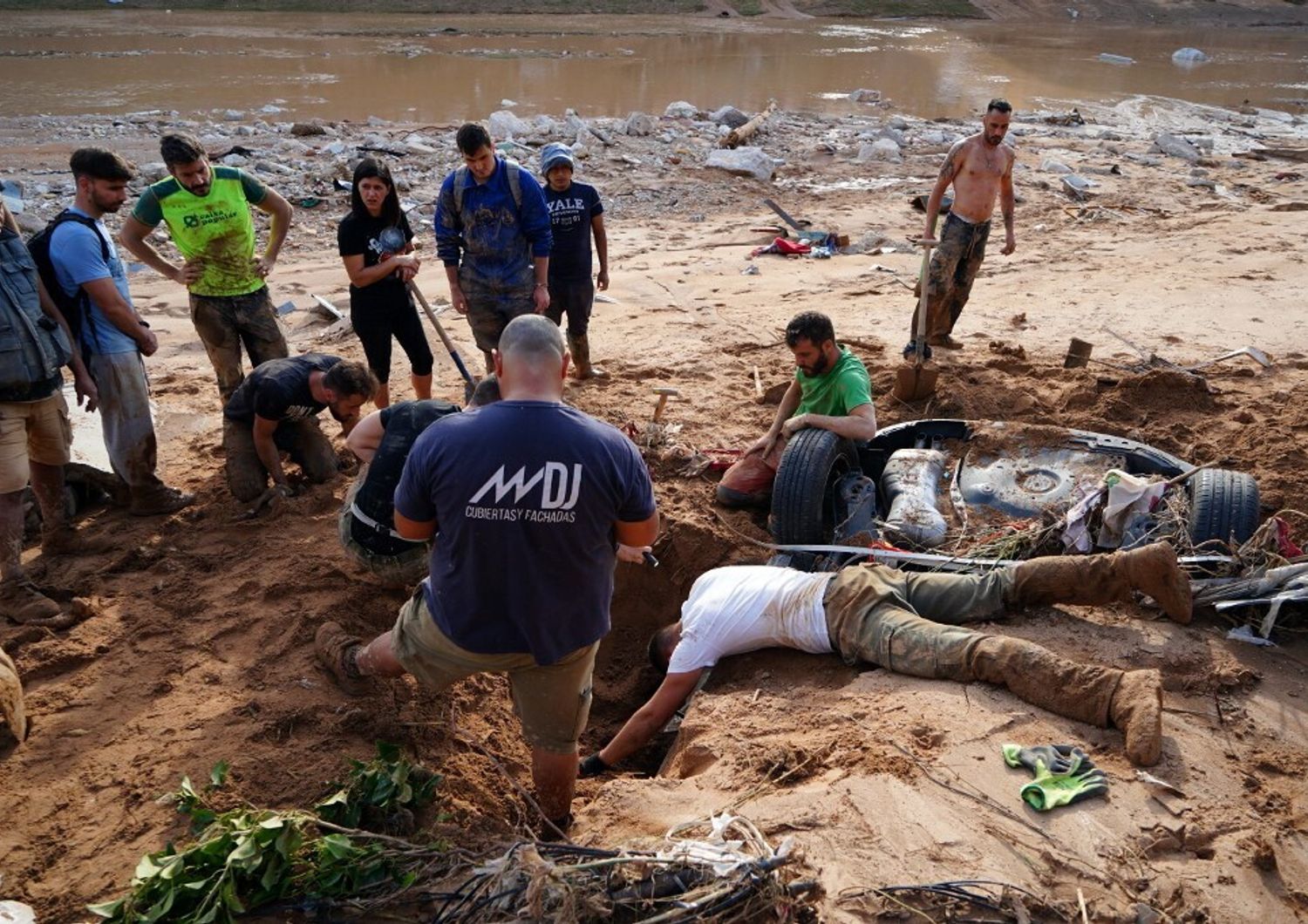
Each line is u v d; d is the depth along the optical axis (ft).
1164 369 25.59
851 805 12.23
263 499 20.18
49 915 11.19
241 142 61.21
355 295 22.33
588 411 25.04
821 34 149.89
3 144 60.49
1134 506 17.61
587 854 11.06
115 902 10.75
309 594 17.24
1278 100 102.17
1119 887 11.10
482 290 23.57
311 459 20.93
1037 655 14.10
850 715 14.23
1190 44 156.97
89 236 17.93
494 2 155.43
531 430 10.78
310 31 124.88
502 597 11.21
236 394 19.70
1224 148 72.23
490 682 16.11
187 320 33.27
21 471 16.42
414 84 90.74
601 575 11.51
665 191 53.83
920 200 50.90
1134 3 193.77
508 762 14.66
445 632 11.62
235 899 10.68
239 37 117.60
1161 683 13.51
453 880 11.26
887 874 11.25
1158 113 89.92
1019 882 11.12
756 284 37.63
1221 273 38.34
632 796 13.16
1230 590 16.15
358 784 12.43
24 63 93.25
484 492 10.71
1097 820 11.97
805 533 18.90
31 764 13.47
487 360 24.79
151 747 13.66
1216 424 23.02
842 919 10.69
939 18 179.93
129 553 18.48
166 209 20.21
